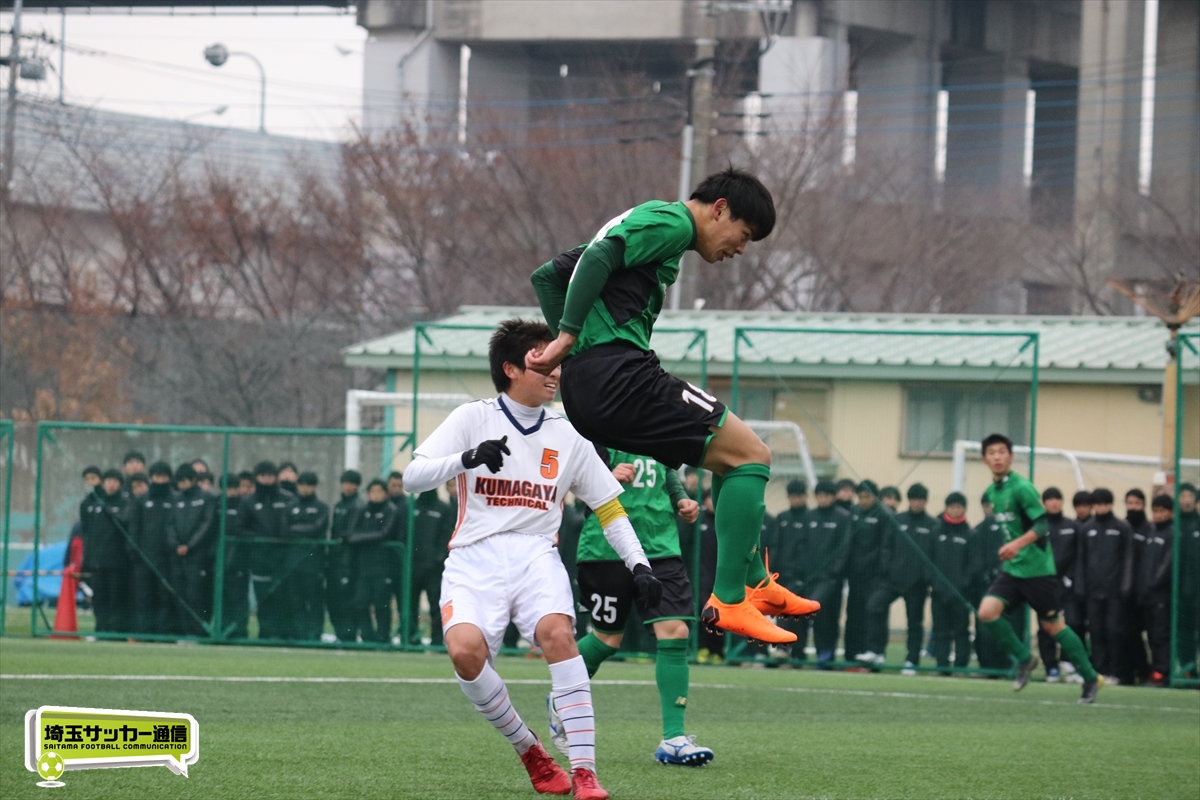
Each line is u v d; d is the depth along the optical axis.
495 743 23.58
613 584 23.91
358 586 48.66
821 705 32.84
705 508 47.47
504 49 157.88
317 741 23.27
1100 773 22.22
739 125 132.62
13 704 27.03
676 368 57.44
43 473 62.94
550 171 121.75
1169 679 45.28
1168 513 46.50
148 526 49.34
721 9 95.94
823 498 47.78
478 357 62.62
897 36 169.75
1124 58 152.75
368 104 156.88
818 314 69.50
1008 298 141.25
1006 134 179.00
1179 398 44.75
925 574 46.88
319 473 62.16
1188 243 133.00
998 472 37.72
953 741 26.22
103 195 117.69
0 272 111.81
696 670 43.59
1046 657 47.12
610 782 19.73
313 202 120.44
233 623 49.03
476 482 17.98
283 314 113.25
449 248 118.94
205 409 75.94
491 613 17.72
